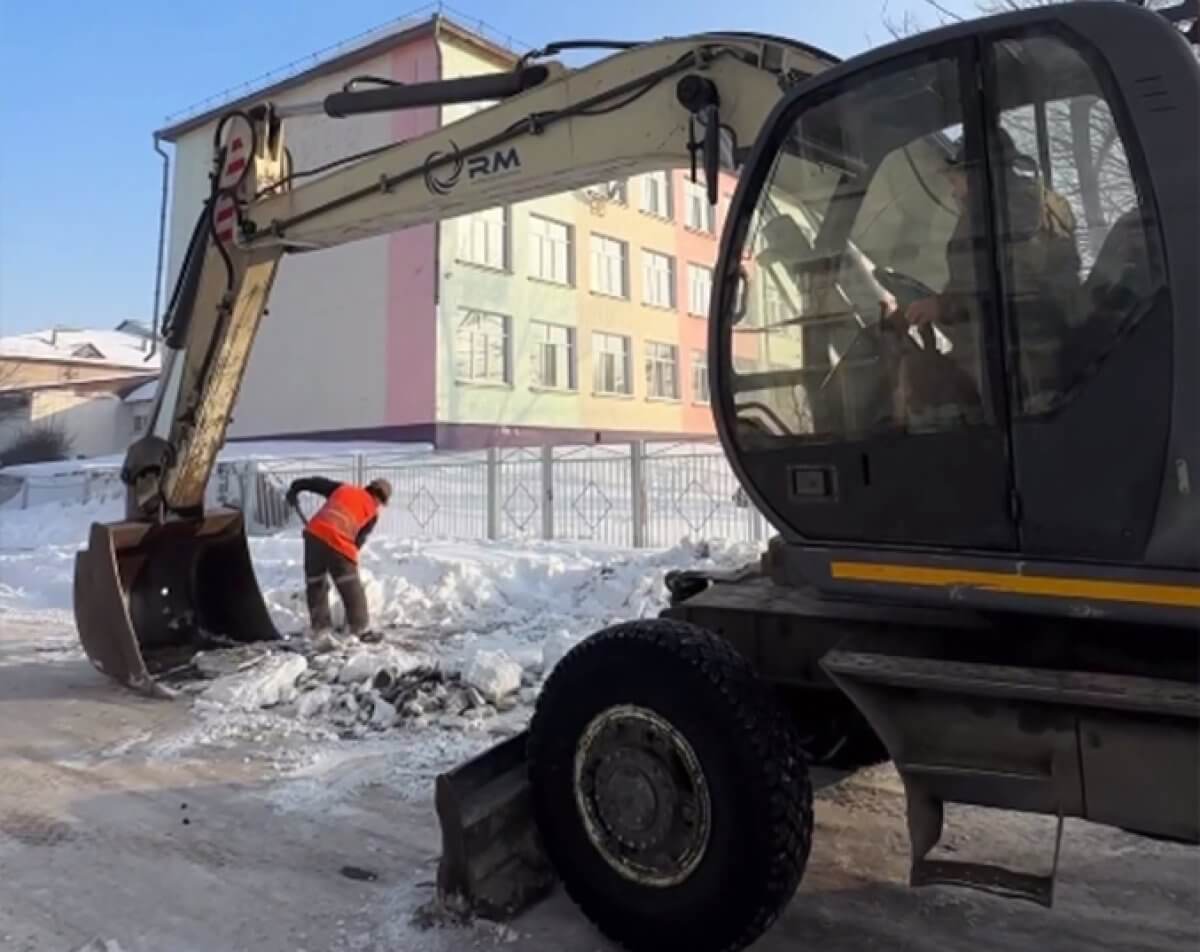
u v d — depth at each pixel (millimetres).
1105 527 2357
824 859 3631
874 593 2701
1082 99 2426
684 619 3494
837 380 2844
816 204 2926
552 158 4637
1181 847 3676
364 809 4211
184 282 6359
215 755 4941
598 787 2965
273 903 3346
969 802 2576
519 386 25125
